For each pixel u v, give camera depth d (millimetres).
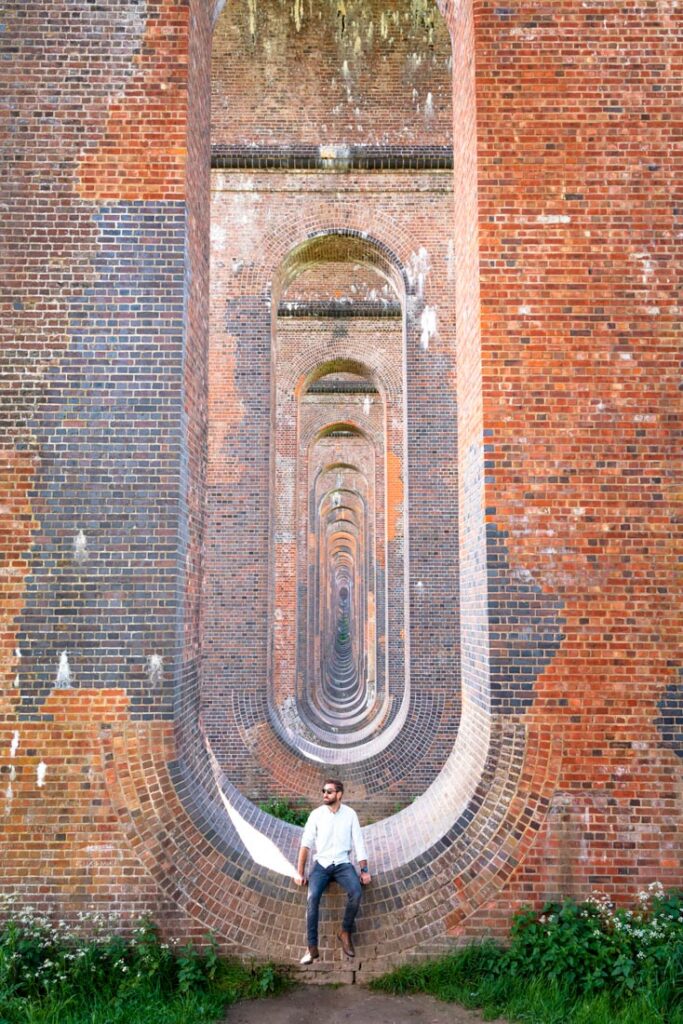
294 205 12203
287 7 12375
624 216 5926
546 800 5461
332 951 5172
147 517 5578
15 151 5801
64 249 5758
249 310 12094
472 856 5422
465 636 6551
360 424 20047
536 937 5078
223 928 5223
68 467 5609
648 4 6090
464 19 6500
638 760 5492
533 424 5773
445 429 12312
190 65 5953
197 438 6285
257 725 11648
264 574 11812
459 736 6691
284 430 16391
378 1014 4703
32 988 4793
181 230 5777
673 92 6020
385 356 16250
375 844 6645
